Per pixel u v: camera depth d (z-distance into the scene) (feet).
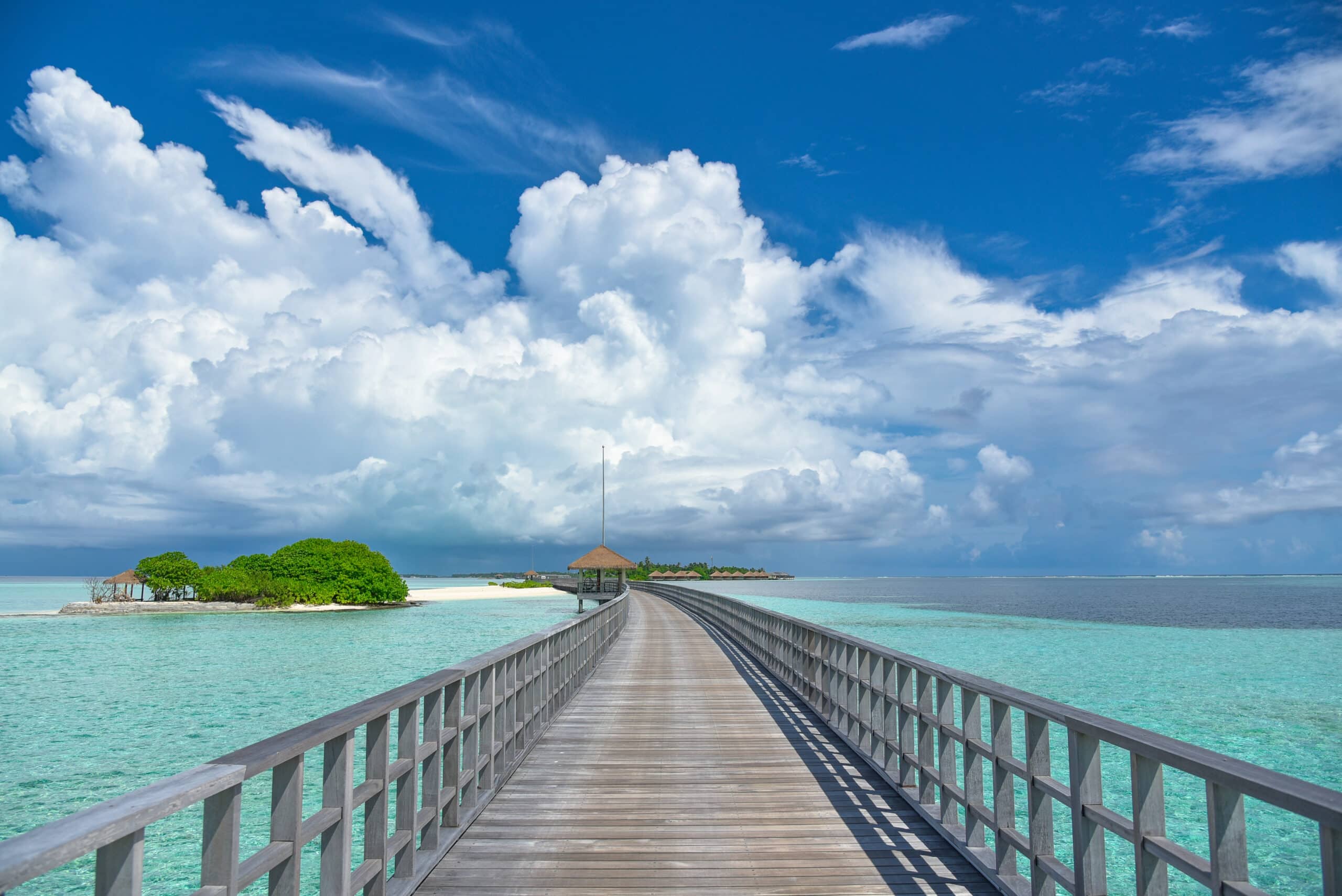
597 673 45.91
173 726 51.85
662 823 18.02
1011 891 13.64
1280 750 46.32
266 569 211.61
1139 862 9.50
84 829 5.62
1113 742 10.04
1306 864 27.25
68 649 106.42
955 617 180.96
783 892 14.19
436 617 179.83
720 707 33.71
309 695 65.36
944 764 17.01
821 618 174.29
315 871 28.50
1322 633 132.16
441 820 16.25
